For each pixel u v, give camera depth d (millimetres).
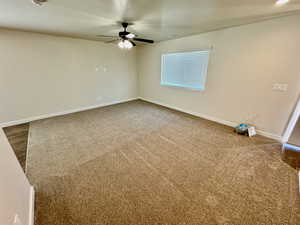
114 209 1319
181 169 1833
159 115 3873
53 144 2404
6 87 2967
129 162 1968
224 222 1204
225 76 3008
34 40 3115
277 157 2059
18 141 2484
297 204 1356
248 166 1879
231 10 1887
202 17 2160
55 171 1786
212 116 3479
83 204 1361
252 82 2645
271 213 1274
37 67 3271
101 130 2945
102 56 4344
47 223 1188
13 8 1798
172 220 1225
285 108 2357
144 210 1311
